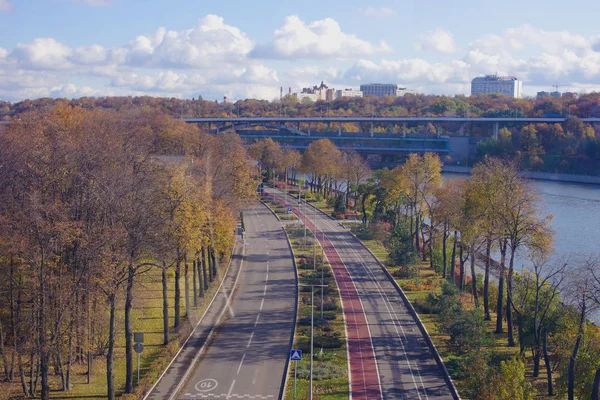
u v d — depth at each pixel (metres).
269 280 122.56
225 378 75.56
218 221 103.12
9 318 79.38
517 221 96.00
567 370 74.06
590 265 102.94
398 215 163.50
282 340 89.44
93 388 71.25
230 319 98.25
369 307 108.19
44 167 78.81
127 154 101.50
